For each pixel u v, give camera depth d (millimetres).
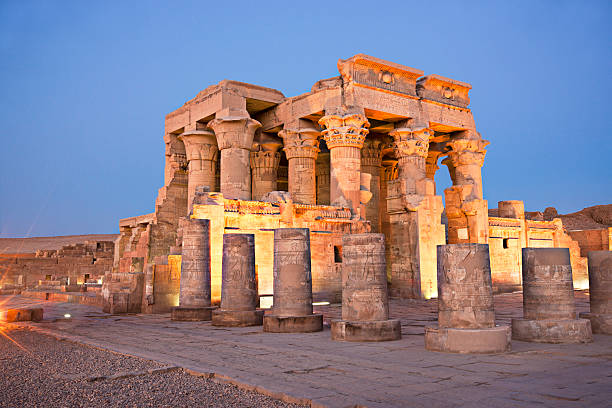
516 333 10336
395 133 26531
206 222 16922
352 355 8734
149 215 32312
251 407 5668
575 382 6441
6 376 7426
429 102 27438
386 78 25500
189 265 16438
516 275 29672
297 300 12875
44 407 5777
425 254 25391
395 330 10672
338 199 23953
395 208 26359
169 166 31016
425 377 6855
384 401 5613
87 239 73750
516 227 30156
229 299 14422
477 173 29062
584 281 32125
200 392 6328
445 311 9352
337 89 24672
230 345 10211
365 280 10945
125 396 6172
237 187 24938
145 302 18656
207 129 28172
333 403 5523
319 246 22109
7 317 15406
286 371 7355
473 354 8648
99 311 19969
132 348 9883
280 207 21000
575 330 9844
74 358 8875
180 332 12539
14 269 37156
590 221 49094
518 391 6012
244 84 26562
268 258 20516
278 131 28516
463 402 5551
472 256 9281
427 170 32969
